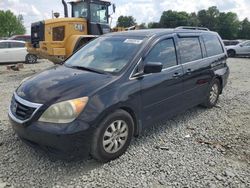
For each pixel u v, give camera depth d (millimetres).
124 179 3924
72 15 14273
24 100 4137
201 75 6262
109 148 4273
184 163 4363
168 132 5527
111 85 4293
